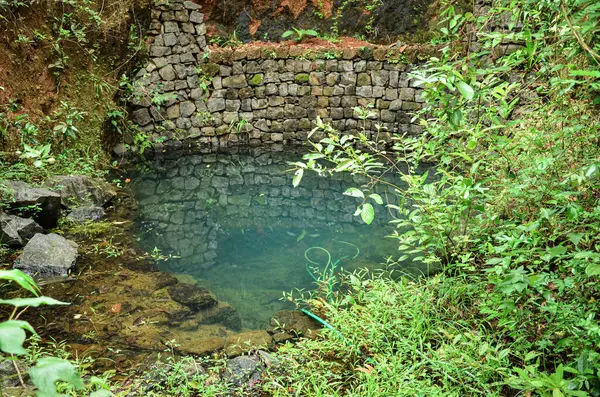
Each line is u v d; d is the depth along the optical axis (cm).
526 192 269
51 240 400
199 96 795
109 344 296
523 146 273
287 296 362
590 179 237
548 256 212
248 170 700
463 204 276
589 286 224
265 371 264
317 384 254
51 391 91
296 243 463
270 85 811
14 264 378
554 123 288
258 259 429
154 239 465
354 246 449
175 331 314
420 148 326
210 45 836
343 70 789
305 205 569
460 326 282
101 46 653
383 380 241
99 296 352
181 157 751
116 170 670
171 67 768
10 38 528
